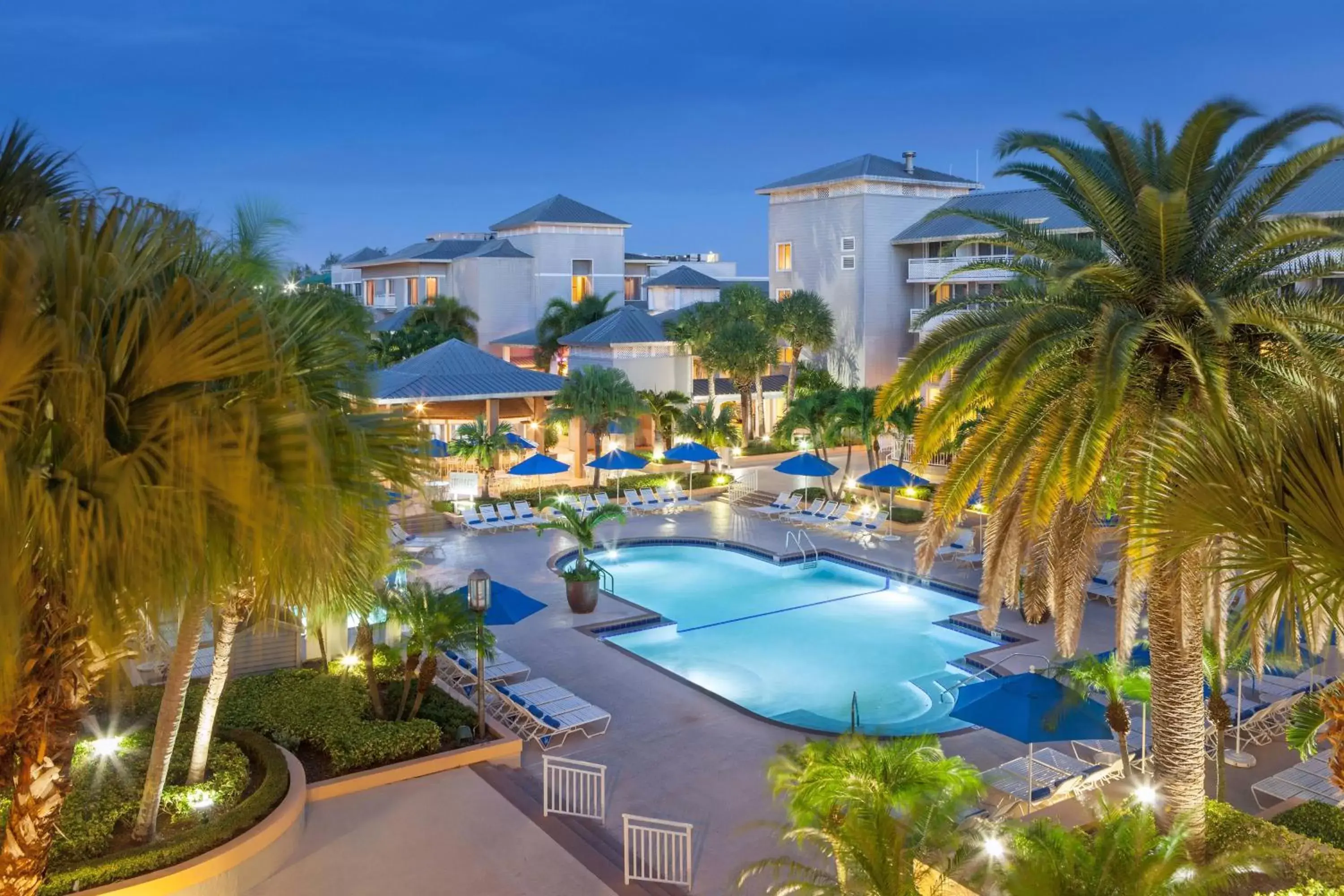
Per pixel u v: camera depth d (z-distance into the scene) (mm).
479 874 10594
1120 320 10344
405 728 13484
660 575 26844
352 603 11273
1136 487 10227
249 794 11547
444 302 53719
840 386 47125
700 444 38844
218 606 9000
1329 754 14461
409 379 35156
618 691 17312
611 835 12023
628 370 43094
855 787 9297
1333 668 17703
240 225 10727
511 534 29859
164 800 10945
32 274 5637
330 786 12273
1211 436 6395
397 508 23188
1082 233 40406
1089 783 13430
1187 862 8711
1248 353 10617
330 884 10328
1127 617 12227
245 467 6008
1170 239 10430
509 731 14406
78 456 5965
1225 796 13414
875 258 49125
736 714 16266
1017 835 8203
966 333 11516
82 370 5789
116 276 6363
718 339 43625
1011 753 14836
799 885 8742
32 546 5949
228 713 13812
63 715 7074
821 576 26766
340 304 9938
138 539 5844
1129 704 16500
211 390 6973
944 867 9195
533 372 37938
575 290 59719
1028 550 12820
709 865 11297
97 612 6035
